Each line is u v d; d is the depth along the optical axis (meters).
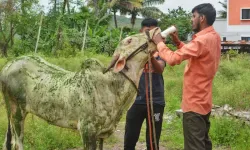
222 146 6.87
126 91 4.27
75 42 23.39
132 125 5.26
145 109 5.21
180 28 35.44
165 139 7.32
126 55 4.20
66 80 4.48
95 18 27.50
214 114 8.34
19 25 24.41
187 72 4.37
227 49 29.14
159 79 5.23
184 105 4.43
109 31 25.70
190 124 4.37
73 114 4.36
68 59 15.99
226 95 10.86
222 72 15.43
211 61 4.26
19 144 4.90
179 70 16.62
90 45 23.66
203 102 4.33
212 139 7.06
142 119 5.30
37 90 4.60
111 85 4.26
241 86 11.91
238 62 19.11
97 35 24.94
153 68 5.01
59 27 23.20
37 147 6.23
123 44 4.22
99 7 30.80
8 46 26.02
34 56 4.93
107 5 29.86
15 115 4.85
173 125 8.27
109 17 31.12
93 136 4.28
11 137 4.98
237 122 7.26
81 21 25.97
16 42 24.39
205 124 4.46
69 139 6.75
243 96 10.58
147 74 5.12
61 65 14.81
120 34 24.98
